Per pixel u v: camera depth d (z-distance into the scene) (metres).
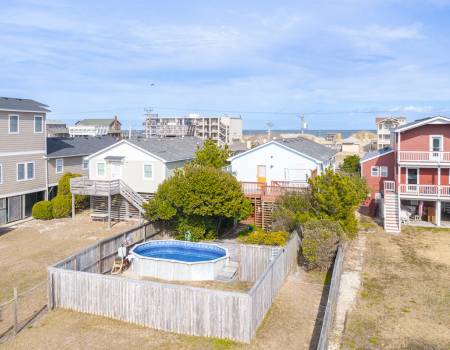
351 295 17.23
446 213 33.59
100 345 13.27
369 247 24.73
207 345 13.20
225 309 13.45
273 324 14.46
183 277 19.47
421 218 32.09
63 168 37.84
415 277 19.45
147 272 20.06
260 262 19.12
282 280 18.16
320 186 23.30
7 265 21.41
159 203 24.86
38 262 21.91
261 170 34.06
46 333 14.04
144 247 22.78
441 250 24.06
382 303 16.42
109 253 20.23
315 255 19.89
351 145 87.62
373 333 13.95
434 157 30.84
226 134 129.00
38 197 35.72
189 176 24.48
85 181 31.02
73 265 17.17
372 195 35.69
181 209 25.06
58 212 32.72
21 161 32.47
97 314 15.30
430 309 15.86
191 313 13.86
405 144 32.47
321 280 18.98
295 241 21.14
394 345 13.16
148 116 68.75
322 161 32.47
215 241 25.94
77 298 15.57
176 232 26.58
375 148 83.44
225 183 24.53
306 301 16.45
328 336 12.59
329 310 13.04
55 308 15.89
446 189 29.89
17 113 31.91
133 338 13.70
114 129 90.06
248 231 28.14
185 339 13.62
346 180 23.58
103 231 28.75
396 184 32.66
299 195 25.03
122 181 31.42
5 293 17.69
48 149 37.59
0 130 30.30
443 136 31.42
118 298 14.90
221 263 20.31
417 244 25.44
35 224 30.94
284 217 24.16
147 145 34.62
